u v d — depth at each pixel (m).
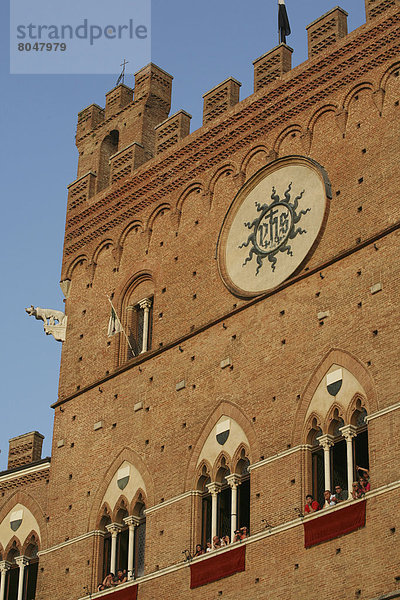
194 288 50.69
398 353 41.22
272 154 49.66
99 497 50.38
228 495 45.78
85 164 61.12
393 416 40.34
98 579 48.94
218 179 51.97
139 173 56.00
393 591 37.72
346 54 48.38
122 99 60.94
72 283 57.59
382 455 40.09
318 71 49.22
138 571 47.66
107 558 49.41
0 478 55.88
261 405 45.25
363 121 46.72
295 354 44.88
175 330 50.62
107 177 60.16
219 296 49.31
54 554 51.00
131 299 54.16
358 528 39.69
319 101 48.72
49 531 51.91
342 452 42.16
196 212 52.38
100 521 49.91
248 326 47.28
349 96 47.66
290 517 42.19
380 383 41.28
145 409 50.22
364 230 44.59
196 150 53.44
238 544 43.31
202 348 48.91
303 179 47.91
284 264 47.00
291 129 49.47
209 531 45.78
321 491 42.44
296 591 40.69
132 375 51.69
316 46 49.97
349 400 42.09
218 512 45.69
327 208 46.22
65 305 57.41
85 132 62.16
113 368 53.03
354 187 45.72
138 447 49.62
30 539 53.28
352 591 39.00
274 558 41.94
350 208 45.50
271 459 43.81
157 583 45.72
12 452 60.34
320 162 47.53
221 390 47.16
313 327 44.62
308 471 42.72
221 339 48.22
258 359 46.25
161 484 47.81
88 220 57.94
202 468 46.62
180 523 46.22
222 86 53.81
